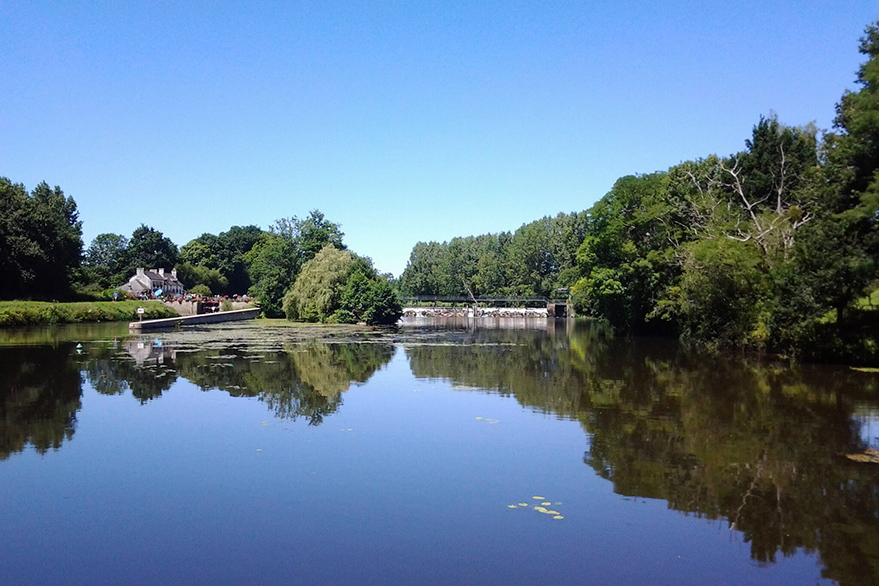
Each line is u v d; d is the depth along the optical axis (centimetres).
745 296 4025
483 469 1456
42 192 10681
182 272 13225
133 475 1402
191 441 1692
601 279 5850
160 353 3872
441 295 14500
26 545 1041
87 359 3500
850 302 3228
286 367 3247
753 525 1145
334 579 927
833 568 982
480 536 1084
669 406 2208
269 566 967
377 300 7525
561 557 1008
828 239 3072
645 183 5741
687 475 1425
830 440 1734
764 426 1892
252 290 10444
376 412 2092
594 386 2664
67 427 1852
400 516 1170
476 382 2777
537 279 12738
